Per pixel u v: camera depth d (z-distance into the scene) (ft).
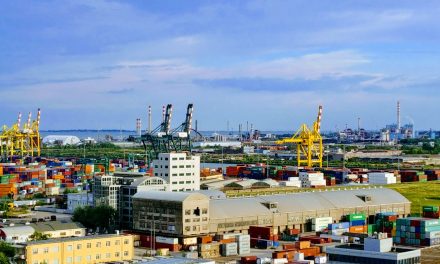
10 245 593.01
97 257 625.41
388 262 510.17
